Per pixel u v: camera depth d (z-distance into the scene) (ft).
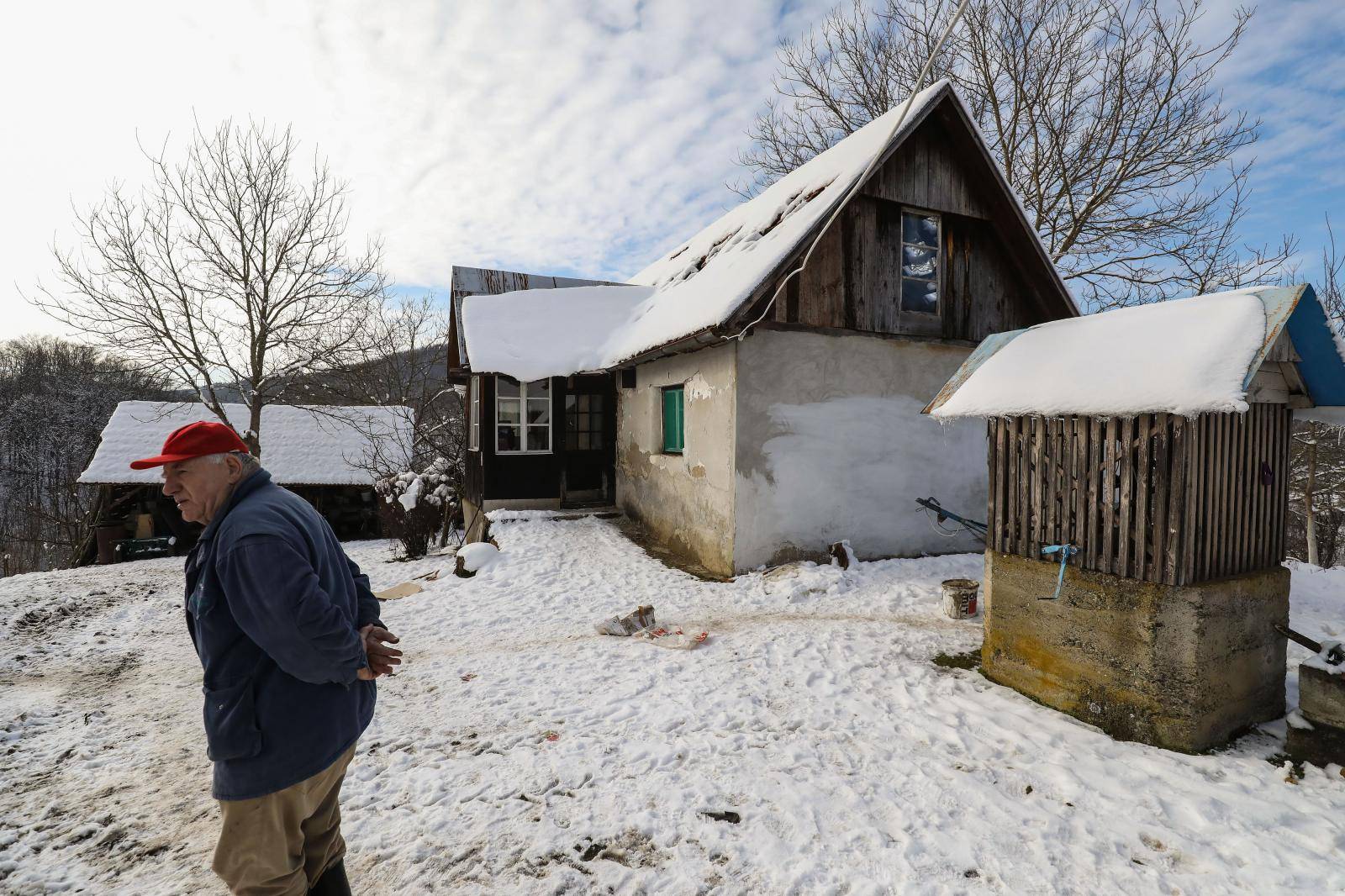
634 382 33.55
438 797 9.41
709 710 12.30
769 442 23.79
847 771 9.85
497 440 34.65
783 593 20.86
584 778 9.87
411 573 28.71
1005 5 41.34
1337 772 9.32
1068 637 11.84
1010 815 8.54
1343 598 19.62
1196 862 7.57
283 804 5.40
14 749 11.83
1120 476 11.07
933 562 25.44
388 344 78.48
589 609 20.34
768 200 33.42
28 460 96.12
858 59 48.80
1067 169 42.75
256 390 51.44
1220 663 10.34
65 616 22.00
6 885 7.87
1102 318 12.67
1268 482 11.41
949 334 27.30
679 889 7.32
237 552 5.16
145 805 9.73
